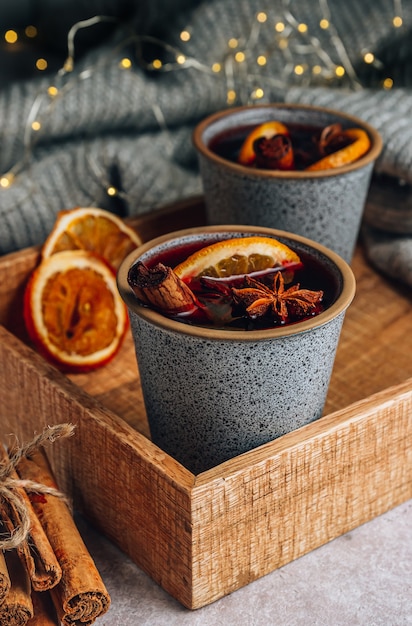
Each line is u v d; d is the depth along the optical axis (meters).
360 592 0.47
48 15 0.80
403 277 0.61
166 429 0.48
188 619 0.46
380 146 0.57
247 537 0.46
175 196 0.68
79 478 0.50
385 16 0.71
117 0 0.75
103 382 0.56
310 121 0.60
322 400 0.48
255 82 0.71
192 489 0.43
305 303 0.46
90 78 0.68
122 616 0.46
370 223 0.64
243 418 0.46
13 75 0.76
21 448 0.46
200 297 0.47
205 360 0.45
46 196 0.66
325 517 0.48
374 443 0.48
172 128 0.71
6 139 0.66
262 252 0.48
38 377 0.50
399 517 0.50
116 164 0.68
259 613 0.46
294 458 0.46
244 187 0.56
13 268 0.57
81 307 0.56
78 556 0.45
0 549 0.44
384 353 0.57
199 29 0.71
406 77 0.73
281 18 0.72
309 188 0.55
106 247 0.59
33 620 0.45
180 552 0.45
